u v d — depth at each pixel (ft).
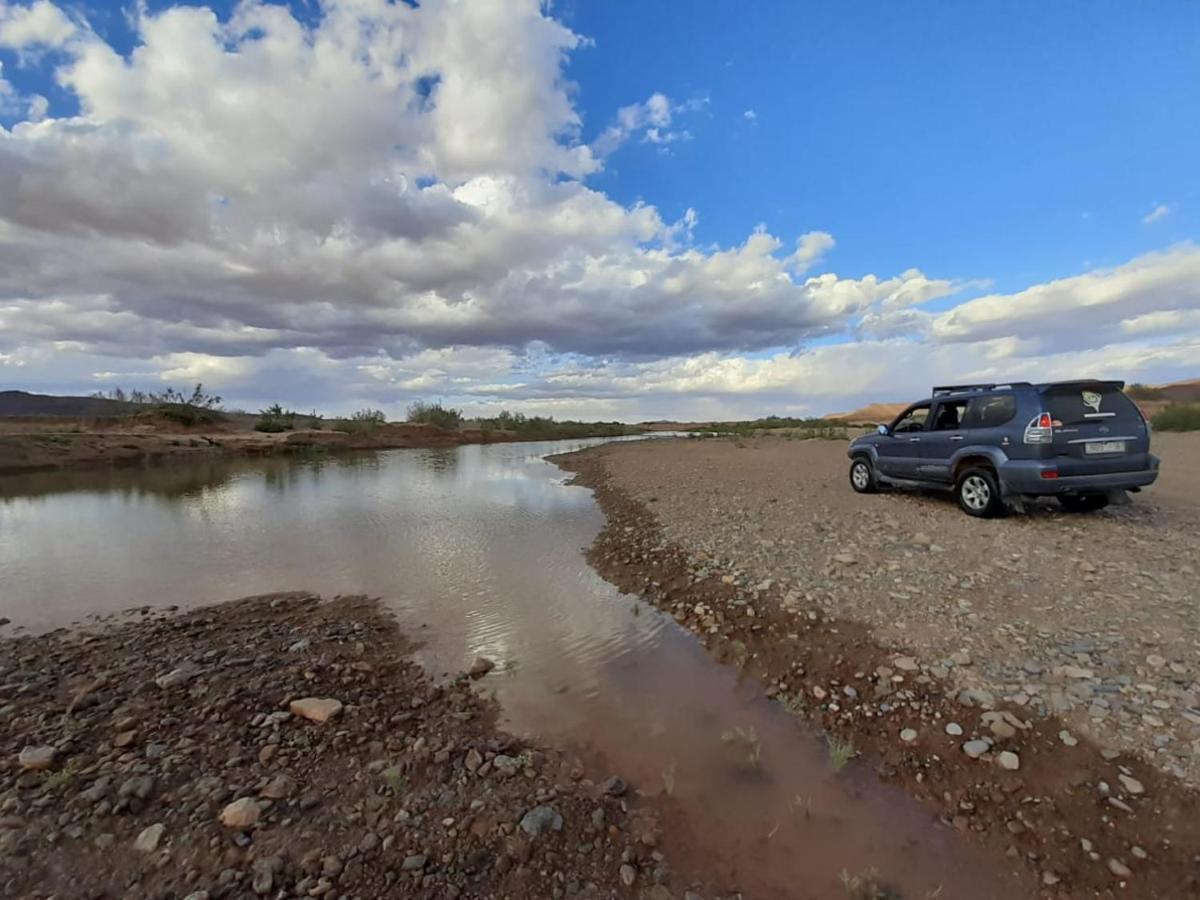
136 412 118.62
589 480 63.36
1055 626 17.83
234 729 14.12
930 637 17.87
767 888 9.94
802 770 13.17
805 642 18.75
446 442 139.64
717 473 60.23
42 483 62.23
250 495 53.83
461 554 31.83
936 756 13.15
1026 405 29.32
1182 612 18.06
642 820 11.45
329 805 11.41
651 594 24.86
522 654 19.35
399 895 9.31
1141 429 28.53
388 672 17.87
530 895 9.49
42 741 13.52
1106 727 13.08
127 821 10.82
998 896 9.77
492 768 12.84
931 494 40.29
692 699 16.39
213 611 23.13
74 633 21.03
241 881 9.45
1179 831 10.40
